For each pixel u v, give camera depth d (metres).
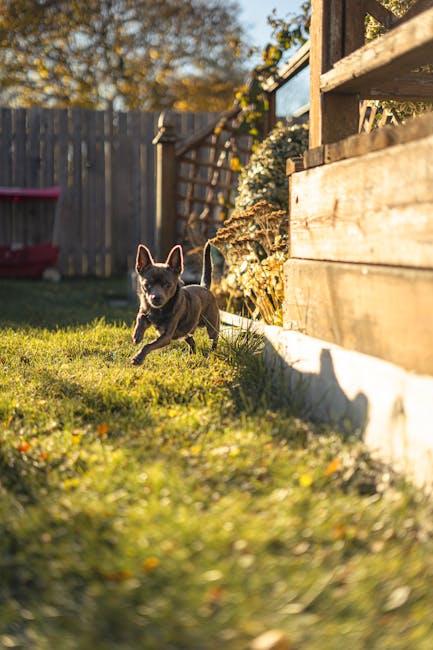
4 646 2.03
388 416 3.12
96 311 9.23
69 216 14.77
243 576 2.16
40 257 13.77
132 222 15.03
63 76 21.61
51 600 2.18
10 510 2.72
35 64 21.16
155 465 2.96
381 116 6.54
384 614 2.02
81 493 2.82
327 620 1.98
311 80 4.76
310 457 3.11
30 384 4.62
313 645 1.86
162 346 5.20
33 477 3.07
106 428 3.63
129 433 3.58
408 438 2.94
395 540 2.42
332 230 3.98
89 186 14.80
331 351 3.76
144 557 2.29
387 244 3.32
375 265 3.46
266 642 1.86
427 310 2.93
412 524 2.50
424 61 3.61
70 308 9.57
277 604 2.04
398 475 2.93
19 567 2.39
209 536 2.35
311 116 4.79
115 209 14.95
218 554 2.28
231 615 1.98
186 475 2.96
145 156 14.95
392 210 3.26
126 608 2.07
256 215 6.36
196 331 6.56
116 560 2.28
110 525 2.54
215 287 7.57
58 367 5.16
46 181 14.68
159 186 10.47
